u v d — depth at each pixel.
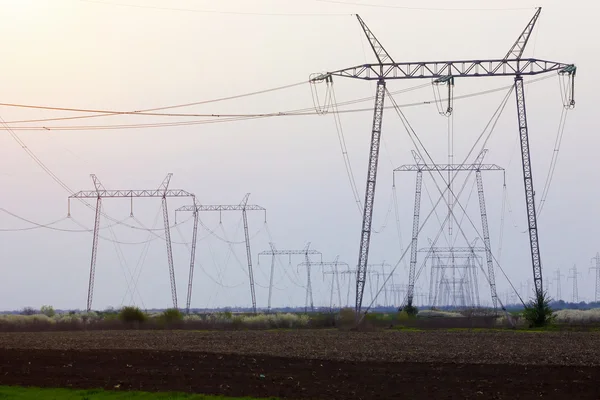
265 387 84.75
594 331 197.38
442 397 78.69
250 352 128.75
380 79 189.00
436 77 187.00
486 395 80.00
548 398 78.69
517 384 87.50
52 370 100.12
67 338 174.38
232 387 84.81
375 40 184.00
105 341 161.75
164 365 105.50
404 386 85.88
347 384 87.31
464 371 99.06
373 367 103.50
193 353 123.75
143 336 182.62
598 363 109.75
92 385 86.62
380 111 195.75
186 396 77.31
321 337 174.25
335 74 186.88
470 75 186.12
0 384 87.88
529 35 183.00
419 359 115.94
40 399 75.44
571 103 187.50
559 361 112.94
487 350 132.62
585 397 79.25
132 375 94.88
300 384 87.19
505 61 186.25
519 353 126.31
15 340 165.88
